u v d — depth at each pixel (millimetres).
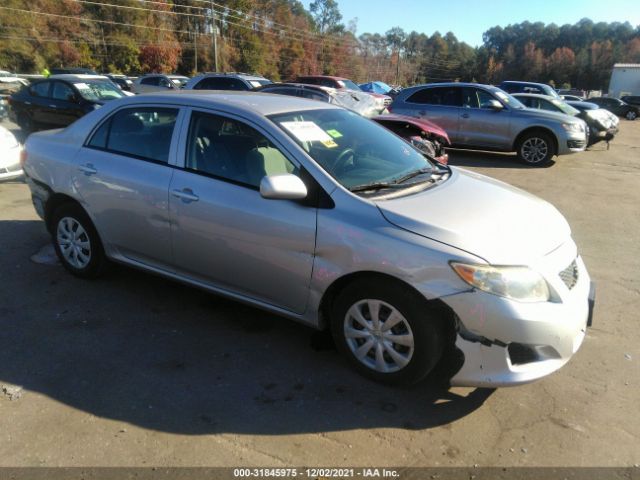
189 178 3463
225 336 3549
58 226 4332
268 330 3639
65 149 4176
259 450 2506
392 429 2678
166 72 66125
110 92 12297
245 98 3744
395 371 2910
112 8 61969
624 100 35500
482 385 2678
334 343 3420
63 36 58500
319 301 3068
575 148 11062
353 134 3713
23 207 6543
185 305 3979
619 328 3824
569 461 2482
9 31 54000
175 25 72688
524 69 120688
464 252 2621
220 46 72812
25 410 2744
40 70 55812
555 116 11102
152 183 3609
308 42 95562
